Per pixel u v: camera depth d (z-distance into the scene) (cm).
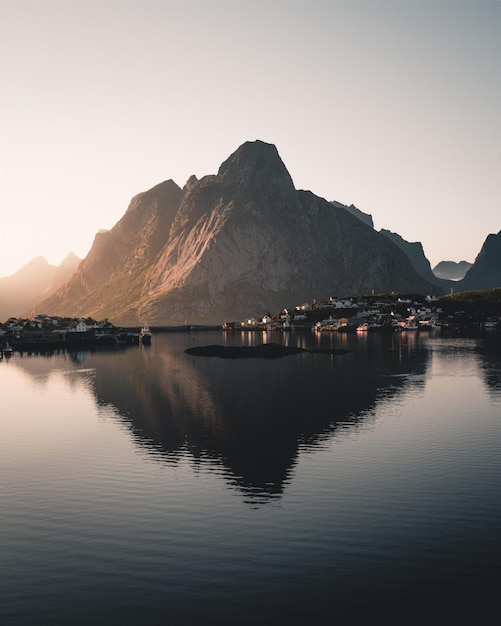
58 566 3459
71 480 4991
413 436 6353
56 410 8419
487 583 3206
